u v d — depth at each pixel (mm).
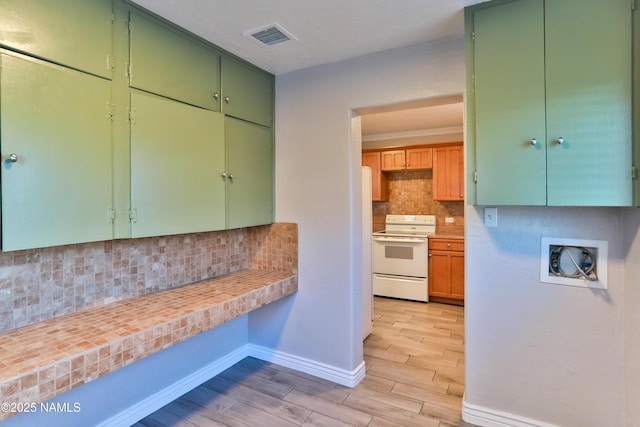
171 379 2283
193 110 2049
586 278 1753
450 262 4387
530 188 1672
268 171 2676
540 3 1639
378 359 2869
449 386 2436
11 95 1318
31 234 1379
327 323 2531
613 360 1716
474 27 1775
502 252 1929
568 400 1811
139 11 1762
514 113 1699
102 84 1614
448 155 4676
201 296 2102
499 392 1952
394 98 2244
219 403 2246
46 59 1423
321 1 1706
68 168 1493
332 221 2490
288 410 2164
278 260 2744
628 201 1495
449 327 3609
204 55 2129
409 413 2121
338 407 2189
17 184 1340
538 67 1646
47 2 1423
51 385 1262
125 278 2021
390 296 4703
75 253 1782
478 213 1977
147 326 1625
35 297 1633
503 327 1936
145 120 1796
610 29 1518
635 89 1476
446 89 2090
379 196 5090
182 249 2363
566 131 1596
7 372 1191
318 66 2520
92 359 1386
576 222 1776
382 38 2100
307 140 2584
